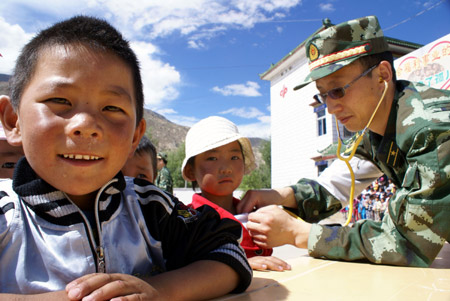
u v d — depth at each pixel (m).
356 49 1.68
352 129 1.82
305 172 14.83
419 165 1.41
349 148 2.11
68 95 0.77
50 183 0.81
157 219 1.06
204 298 0.90
